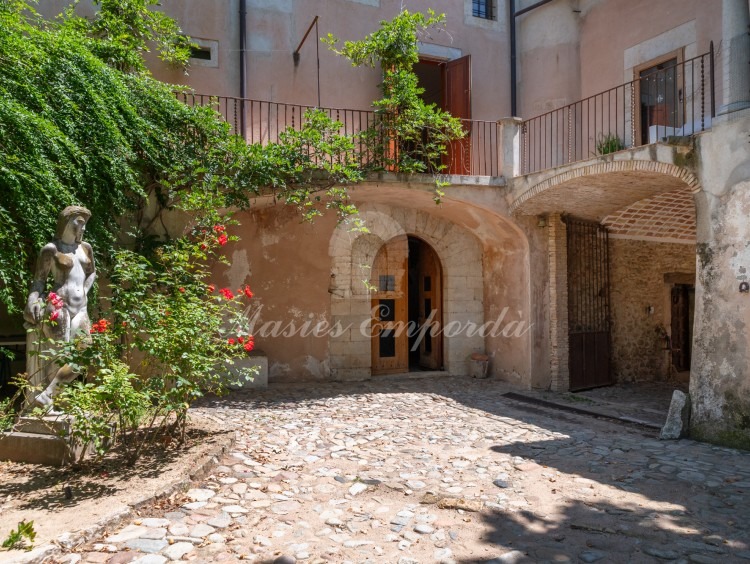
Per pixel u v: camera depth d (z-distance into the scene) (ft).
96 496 12.85
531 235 32.07
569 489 14.83
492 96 37.58
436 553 11.10
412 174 29.04
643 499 14.15
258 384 29.86
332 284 33.01
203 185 24.21
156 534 11.43
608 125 32.48
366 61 34.09
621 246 35.99
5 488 13.41
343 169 26.61
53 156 19.56
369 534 11.93
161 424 17.07
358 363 33.42
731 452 18.80
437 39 36.01
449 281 35.73
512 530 12.23
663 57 30.60
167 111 23.90
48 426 15.28
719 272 20.38
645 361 36.73
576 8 35.86
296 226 32.37
